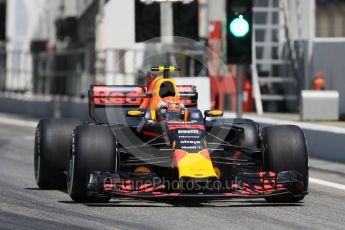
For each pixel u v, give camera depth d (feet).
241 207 121.70
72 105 354.74
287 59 301.22
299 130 124.57
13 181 152.56
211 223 108.37
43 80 392.68
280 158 122.01
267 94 301.63
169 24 257.55
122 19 310.65
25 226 105.50
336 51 284.41
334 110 249.55
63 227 104.94
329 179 161.79
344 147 189.47
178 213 115.85
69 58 362.53
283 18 304.50
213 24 292.81
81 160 119.85
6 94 432.66
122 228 104.42
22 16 504.02
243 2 189.16
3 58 434.30
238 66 198.90
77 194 122.31
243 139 132.16
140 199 128.57
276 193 118.21
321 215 116.16
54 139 138.72
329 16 308.19
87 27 399.44
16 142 241.55
